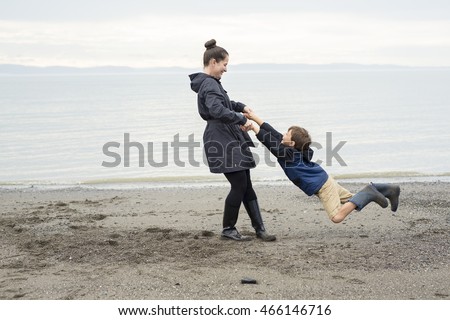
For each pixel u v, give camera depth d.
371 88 79.19
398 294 4.76
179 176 12.22
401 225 6.95
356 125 23.88
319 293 4.79
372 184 6.02
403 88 77.81
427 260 5.53
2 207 8.66
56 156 16.16
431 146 17.23
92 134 21.72
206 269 5.32
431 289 4.85
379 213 7.60
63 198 9.66
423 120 25.86
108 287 4.93
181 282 5.02
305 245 6.05
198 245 6.03
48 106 42.72
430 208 7.96
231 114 5.90
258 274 5.19
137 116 30.69
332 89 76.69
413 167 13.71
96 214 7.78
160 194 9.82
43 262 5.58
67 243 6.14
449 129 21.83
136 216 7.75
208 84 6.02
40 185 11.55
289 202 8.64
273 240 6.23
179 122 26.42
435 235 6.45
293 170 6.02
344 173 12.76
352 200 5.89
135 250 5.87
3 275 5.23
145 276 5.16
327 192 6.00
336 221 5.91
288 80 164.38
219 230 6.83
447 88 75.44
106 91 84.69
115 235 6.41
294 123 24.97
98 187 11.11
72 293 4.81
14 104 46.12
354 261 5.51
